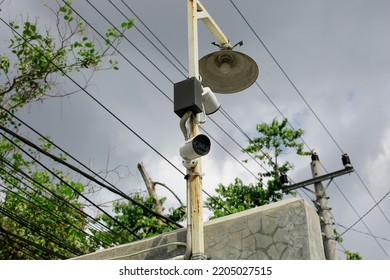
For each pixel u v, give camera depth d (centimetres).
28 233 1387
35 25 1201
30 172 1339
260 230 648
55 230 1386
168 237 718
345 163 1638
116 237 1570
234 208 1873
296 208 638
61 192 1330
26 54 1230
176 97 638
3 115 1250
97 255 786
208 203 1878
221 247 664
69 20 1216
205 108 668
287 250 614
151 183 1906
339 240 1928
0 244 1362
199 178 612
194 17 724
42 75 1230
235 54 786
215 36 784
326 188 1644
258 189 2041
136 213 1723
